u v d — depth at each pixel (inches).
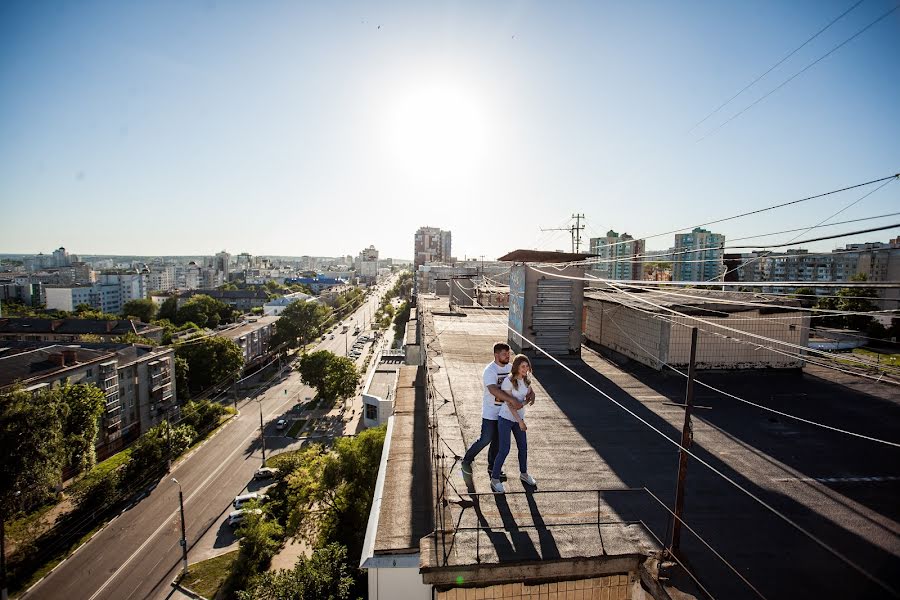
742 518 217.2
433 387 393.4
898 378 414.9
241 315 4333.2
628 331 506.3
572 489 237.9
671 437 308.5
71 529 1141.1
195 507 1268.5
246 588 904.3
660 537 200.2
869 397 388.5
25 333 2583.7
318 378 2133.4
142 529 1167.6
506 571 182.4
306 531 1003.3
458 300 1211.9
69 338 2608.3
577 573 185.6
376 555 237.0
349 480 848.3
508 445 232.8
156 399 1899.6
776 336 455.2
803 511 223.5
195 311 3786.9
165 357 1961.1
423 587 235.3
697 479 253.3
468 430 315.0
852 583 174.7
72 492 1227.2
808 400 380.2
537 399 378.0
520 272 513.3
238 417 1989.4
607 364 486.6
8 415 970.7
